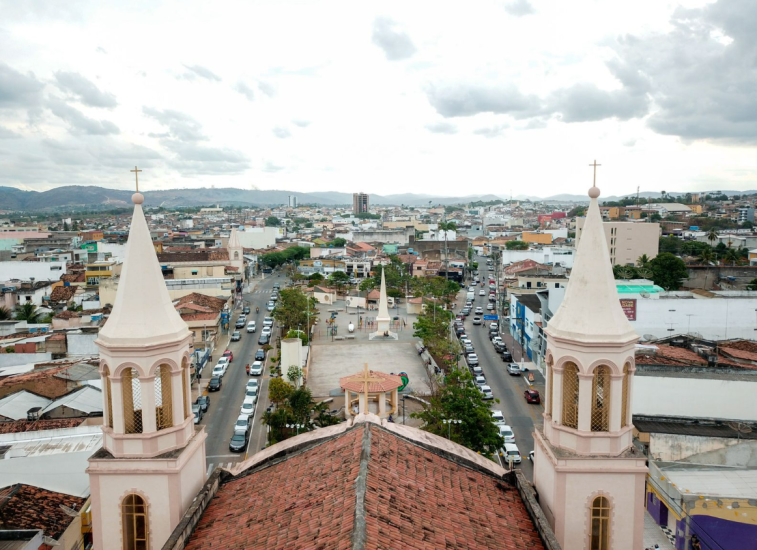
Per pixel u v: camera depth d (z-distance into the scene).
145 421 26.30
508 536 24.14
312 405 69.12
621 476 26.62
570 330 26.95
